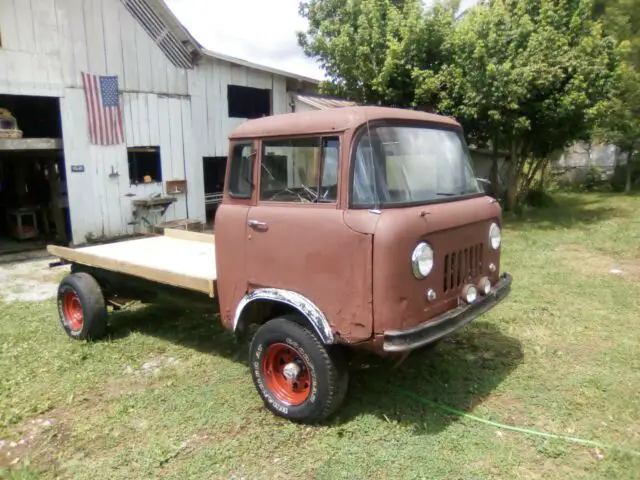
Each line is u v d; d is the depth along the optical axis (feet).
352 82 43.96
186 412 13.33
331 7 46.68
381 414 12.86
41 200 42.98
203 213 46.06
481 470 10.68
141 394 14.35
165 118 41.91
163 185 42.34
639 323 19.26
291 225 12.00
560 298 22.38
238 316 13.28
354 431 12.12
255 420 12.83
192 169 44.62
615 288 23.70
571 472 10.60
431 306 11.57
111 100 37.88
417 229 10.95
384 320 10.71
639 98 54.60
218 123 47.09
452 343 17.46
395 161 11.77
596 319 19.71
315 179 11.80
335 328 11.42
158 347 17.83
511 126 42.86
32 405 13.87
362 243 10.78
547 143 49.06
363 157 11.22
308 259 11.74
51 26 34.09
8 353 17.56
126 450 11.79
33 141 34.09
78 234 36.81
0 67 31.91
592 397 13.62
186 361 16.67
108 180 38.22
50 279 28.73
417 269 10.96
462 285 12.60
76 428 12.76
